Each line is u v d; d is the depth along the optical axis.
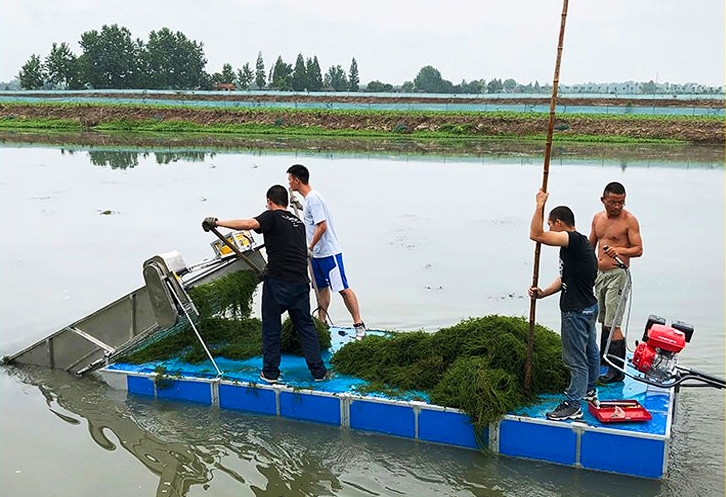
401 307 8.91
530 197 18.19
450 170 24.59
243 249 7.27
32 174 23.11
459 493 4.79
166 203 16.91
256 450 5.43
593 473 4.98
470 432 5.32
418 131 44.91
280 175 22.41
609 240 5.98
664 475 4.83
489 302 9.14
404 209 16.42
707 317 8.52
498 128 43.47
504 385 5.37
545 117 44.09
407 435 5.53
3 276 10.45
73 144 36.12
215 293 6.74
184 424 5.87
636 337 7.81
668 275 10.59
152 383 6.39
